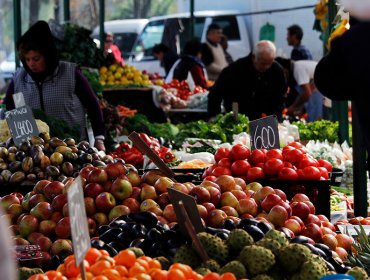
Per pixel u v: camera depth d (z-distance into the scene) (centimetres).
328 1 955
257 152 662
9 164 671
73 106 852
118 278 359
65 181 575
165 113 1473
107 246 453
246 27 2131
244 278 397
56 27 1256
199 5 2239
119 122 1130
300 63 1528
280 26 2027
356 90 404
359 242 504
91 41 1277
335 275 352
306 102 1576
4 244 232
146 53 2262
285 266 405
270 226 454
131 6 2917
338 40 405
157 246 447
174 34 1930
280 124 1092
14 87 859
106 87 1432
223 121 1077
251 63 1116
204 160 834
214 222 516
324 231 524
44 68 838
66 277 378
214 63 1872
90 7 2766
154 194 545
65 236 511
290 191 637
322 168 659
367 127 403
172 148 1016
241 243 416
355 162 690
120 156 820
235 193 551
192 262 416
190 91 1602
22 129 716
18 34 1117
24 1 2594
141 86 1457
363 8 394
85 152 688
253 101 1126
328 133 1109
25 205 540
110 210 536
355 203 694
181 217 428
